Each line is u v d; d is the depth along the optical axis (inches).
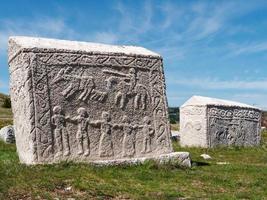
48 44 504.1
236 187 457.7
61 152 489.4
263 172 539.2
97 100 518.9
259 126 1060.5
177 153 551.5
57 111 490.9
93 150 510.6
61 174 436.8
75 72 507.2
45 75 488.4
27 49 483.8
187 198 401.7
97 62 522.0
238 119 997.2
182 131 973.2
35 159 473.4
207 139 931.3
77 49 512.1
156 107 558.9
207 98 977.5
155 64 562.3
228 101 1019.3
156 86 561.0
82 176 438.3
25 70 480.4
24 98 486.6
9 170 436.5
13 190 385.7
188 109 961.5
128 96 540.1
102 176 451.2
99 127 517.7
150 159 529.3
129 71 543.2
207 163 615.8
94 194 395.5
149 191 418.9
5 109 2247.8
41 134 479.2
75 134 501.4
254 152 887.7
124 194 403.9
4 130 874.8
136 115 544.1
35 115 478.3
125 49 558.3
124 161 510.9
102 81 523.8
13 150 729.6
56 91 493.4
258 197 414.3
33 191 386.9
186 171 519.5
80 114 505.0
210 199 399.2
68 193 393.1
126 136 533.6
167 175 486.6
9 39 521.0
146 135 547.2
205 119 933.8
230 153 863.1
